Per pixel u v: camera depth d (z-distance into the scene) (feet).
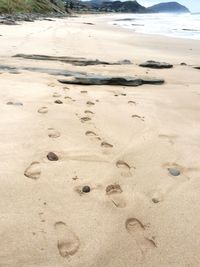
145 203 5.37
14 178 5.55
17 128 7.38
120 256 4.27
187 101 11.39
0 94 9.77
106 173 6.08
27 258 4.05
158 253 4.39
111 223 4.82
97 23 73.97
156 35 39.81
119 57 20.61
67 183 5.62
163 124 8.90
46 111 8.72
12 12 64.64
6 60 15.98
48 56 17.84
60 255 4.16
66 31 38.65
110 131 7.98
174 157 6.99
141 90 12.39
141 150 7.18
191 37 37.52
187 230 4.85
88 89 11.70
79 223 4.73
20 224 4.56
